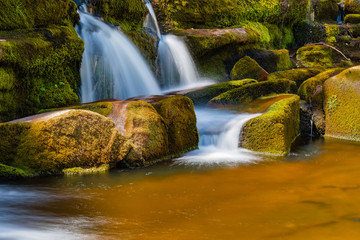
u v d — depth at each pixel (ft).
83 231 14.44
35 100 26.35
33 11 27.78
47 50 27.04
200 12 49.08
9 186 18.94
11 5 26.58
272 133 25.39
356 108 28.91
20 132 20.42
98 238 13.89
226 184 19.88
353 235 14.34
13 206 16.63
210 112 31.09
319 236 14.25
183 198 17.89
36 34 27.07
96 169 21.35
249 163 23.48
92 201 17.43
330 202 17.53
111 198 17.81
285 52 49.47
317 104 31.48
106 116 23.57
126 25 39.47
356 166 23.12
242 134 26.20
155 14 47.57
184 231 14.53
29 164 20.33
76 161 21.01
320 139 29.73
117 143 21.81
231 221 15.44
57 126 20.58
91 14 36.22
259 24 54.49
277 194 18.51
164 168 22.29
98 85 32.45
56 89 27.86
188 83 42.96
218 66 46.01
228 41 45.73
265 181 20.38
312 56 51.67
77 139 20.98
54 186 19.16
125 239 13.85
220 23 50.93
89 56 31.96
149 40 39.68
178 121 24.85
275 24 57.57
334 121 30.32
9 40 24.53
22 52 24.93
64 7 30.14
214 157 24.63
